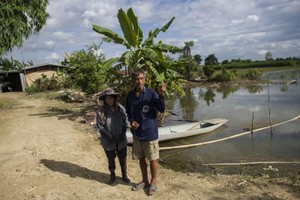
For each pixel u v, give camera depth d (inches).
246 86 1355.8
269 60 3061.0
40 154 271.4
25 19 560.4
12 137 344.8
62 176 214.1
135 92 167.0
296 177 210.4
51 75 1195.9
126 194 180.4
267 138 396.8
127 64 411.8
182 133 399.5
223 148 357.7
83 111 543.8
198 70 1663.4
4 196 185.8
